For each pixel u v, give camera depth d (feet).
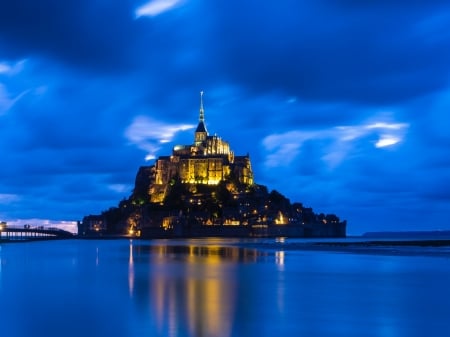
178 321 172.45
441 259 482.69
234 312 189.26
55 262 438.81
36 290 245.24
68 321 171.73
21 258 498.69
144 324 167.43
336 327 166.61
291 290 251.39
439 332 160.56
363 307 203.10
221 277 307.99
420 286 267.59
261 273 336.90
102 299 217.97
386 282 285.23
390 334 157.99
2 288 252.62
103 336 152.87
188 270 357.61
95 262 440.45
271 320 175.73
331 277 310.45
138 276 312.50
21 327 163.53
